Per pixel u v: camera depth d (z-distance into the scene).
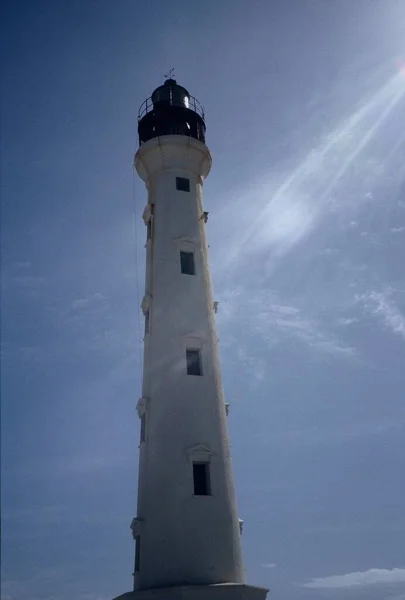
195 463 31.95
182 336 35.72
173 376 34.28
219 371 36.00
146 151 42.59
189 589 27.23
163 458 31.80
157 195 41.59
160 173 42.41
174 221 40.16
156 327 36.34
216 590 27.59
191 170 42.81
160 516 30.19
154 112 45.28
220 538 29.97
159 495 30.80
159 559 29.09
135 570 31.00
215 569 28.97
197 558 29.00
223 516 30.66
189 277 38.25
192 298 37.41
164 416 33.06
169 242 39.31
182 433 32.47
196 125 45.66
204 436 32.75
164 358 35.00
